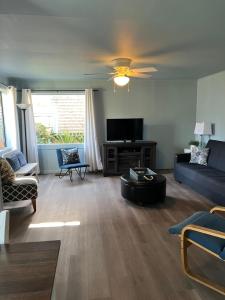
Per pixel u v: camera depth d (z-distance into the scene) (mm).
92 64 4051
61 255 2447
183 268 2119
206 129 5262
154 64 4156
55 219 3322
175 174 5125
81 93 5887
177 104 6188
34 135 5738
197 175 4176
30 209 3691
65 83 5824
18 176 4145
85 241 2725
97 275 2141
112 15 2070
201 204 3820
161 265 2283
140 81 6004
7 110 5273
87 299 1864
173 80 6086
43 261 1162
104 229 3020
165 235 2857
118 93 5992
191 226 2004
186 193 4340
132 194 3760
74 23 2242
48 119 5992
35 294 946
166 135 6262
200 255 2443
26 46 2982
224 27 2410
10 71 4625
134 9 1970
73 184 5051
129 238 2793
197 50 3270
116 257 2414
